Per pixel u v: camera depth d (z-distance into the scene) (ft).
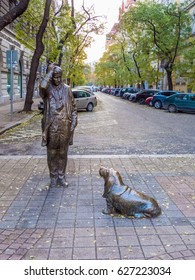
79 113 76.13
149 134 45.27
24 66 120.37
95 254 13.19
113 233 15.05
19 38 81.41
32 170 25.23
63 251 13.43
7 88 99.04
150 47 116.26
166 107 84.94
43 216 16.94
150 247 13.78
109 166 26.50
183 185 21.88
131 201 16.69
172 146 36.60
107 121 60.39
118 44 178.70
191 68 101.81
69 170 25.22
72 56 97.04
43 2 77.56
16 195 19.92
